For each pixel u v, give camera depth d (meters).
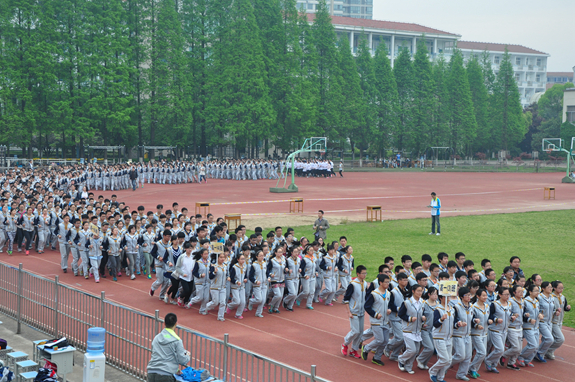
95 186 45.44
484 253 21.97
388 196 43.50
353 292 11.16
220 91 71.62
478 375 10.66
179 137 71.44
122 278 18.05
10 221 21.38
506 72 102.06
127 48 63.91
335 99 78.75
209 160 70.94
